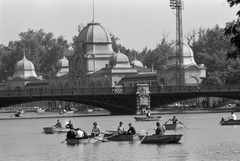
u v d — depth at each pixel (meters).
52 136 119.50
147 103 196.38
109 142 102.44
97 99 191.75
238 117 168.62
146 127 135.38
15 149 99.81
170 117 174.12
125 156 87.94
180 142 101.94
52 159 87.81
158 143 99.75
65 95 185.88
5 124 164.25
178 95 198.75
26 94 183.88
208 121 152.25
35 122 170.75
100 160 85.56
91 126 142.12
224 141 103.44
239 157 85.94
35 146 102.56
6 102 181.50
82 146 98.56
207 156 87.00
